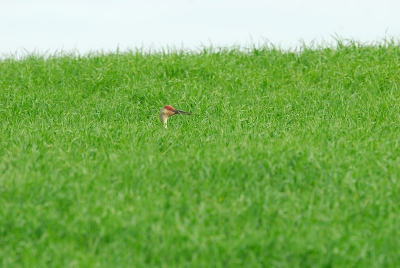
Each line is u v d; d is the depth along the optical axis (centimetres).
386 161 3434
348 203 2934
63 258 2497
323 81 6450
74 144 4034
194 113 5341
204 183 3122
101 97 6312
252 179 3169
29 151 3803
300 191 3127
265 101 5800
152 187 3122
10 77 6831
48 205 2886
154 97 5991
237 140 4053
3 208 2856
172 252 2502
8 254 2562
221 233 2652
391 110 5094
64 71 7012
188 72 6850
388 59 6900
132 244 2581
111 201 2902
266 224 2758
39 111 5559
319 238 2580
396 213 2875
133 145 3903
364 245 2550
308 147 3550
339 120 4750
